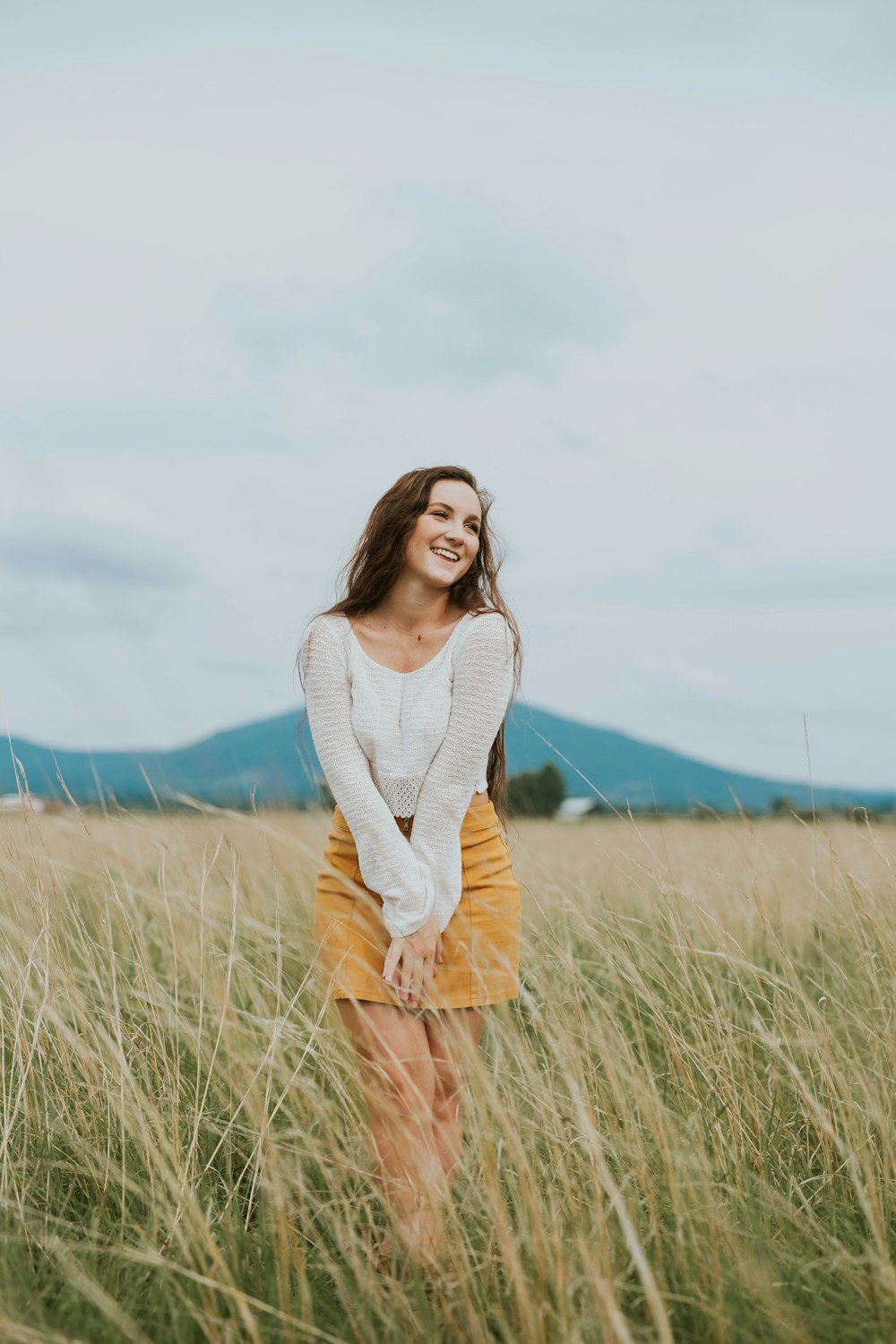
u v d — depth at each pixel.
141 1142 2.64
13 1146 2.83
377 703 2.86
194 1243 2.28
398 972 2.72
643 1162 2.44
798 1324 2.06
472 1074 2.47
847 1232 2.49
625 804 3.81
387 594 2.98
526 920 3.79
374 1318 2.17
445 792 2.75
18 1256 2.36
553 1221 2.19
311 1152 2.54
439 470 2.95
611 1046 2.83
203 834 4.13
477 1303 2.15
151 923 4.18
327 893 2.89
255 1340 1.96
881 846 3.80
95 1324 2.10
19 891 3.52
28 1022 3.17
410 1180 2.46
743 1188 2.62
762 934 4.22
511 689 2.90
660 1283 2.18
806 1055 3.07
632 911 4.76
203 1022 3.39
